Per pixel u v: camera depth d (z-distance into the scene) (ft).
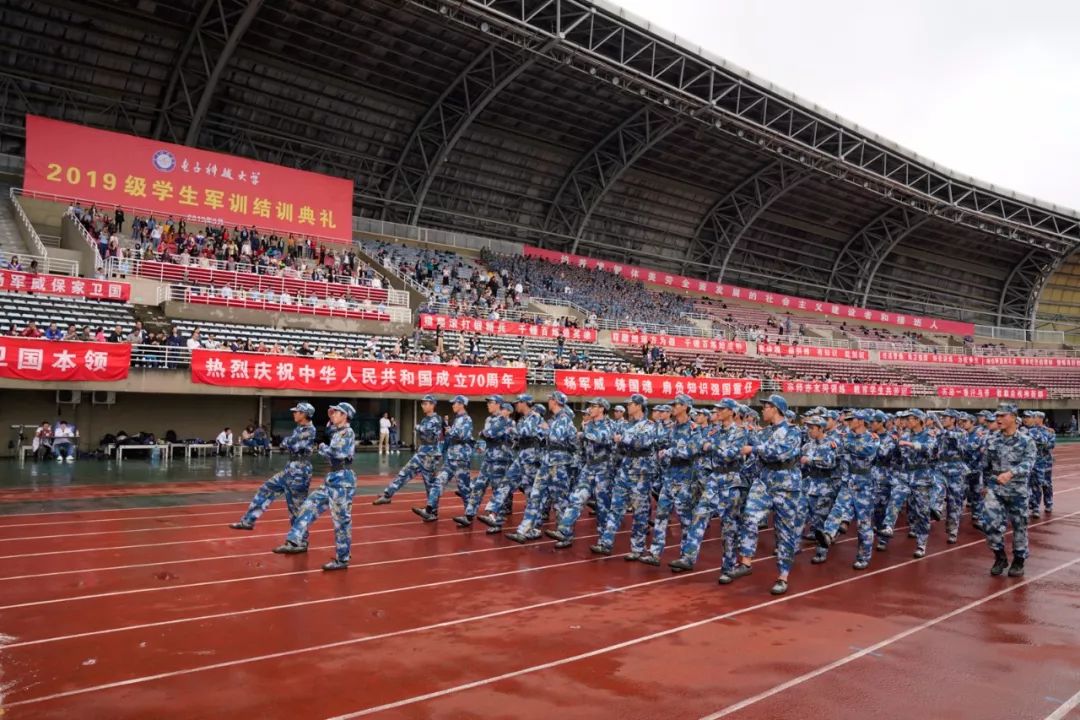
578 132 152.66
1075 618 24.31
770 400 28.91
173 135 118.42
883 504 37.19
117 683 17.58
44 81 108.68
